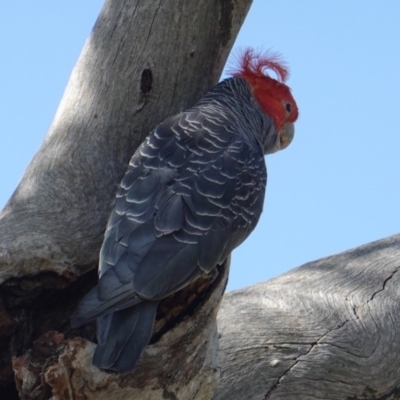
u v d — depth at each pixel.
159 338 9.95
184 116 11.23
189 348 10.09
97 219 10.79
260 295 12.62
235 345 11.88
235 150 10.99
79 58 11.99
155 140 10.81
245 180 10.80
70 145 11.25
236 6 11.50
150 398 10.00
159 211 9.93
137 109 11.42
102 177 11.09
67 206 10.78
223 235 10.20
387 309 12.41
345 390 11.88
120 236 9.73
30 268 10.20
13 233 10.32
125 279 9.26
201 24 11.45
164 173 10.38
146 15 11.42
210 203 10.26
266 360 11.80
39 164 11.23
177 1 11.35
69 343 9.46
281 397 11.69
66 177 10.99
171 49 11.44
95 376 9.53
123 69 11.41
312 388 11.77
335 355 11.91
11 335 10.24
